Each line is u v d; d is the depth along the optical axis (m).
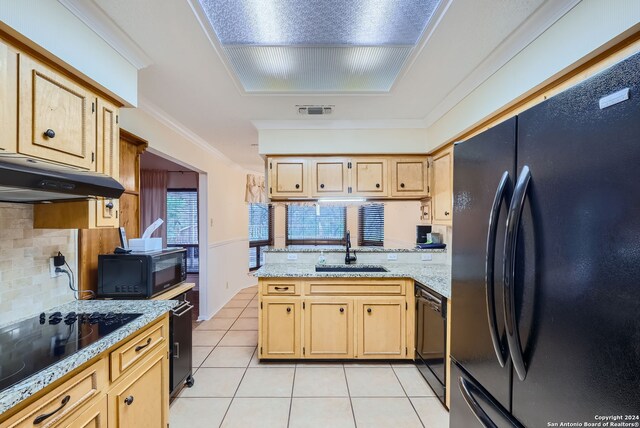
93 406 1.11
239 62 1.84
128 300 1.78
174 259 2.22
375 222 4.99
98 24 1.36
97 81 1.39
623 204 0.62
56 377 0.93
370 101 2.40
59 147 1.23
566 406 0.74
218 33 1.54
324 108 2.54
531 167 0.87
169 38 1.54
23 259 1.45
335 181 3.00
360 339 2.56
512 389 0.92
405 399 2.07
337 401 2.05
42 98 1.16
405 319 2.57
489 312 0.98
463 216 1.26
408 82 2.08
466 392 1.17
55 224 1.49
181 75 1.93
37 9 1.09
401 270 2.76
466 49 1.66
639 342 0.59
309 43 1.64
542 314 0.81
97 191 1.26
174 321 2.01
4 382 0.86
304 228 5.57
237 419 1.87
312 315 2.55
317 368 2.51
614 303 0.64
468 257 1.21
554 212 0.78
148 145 2.41
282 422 1.84
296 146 2.93
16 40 1.06
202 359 2.67
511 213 0.89
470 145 1.21
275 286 2.56
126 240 2.07
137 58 1.65
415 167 2.99
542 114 0.84
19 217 1.43
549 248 0.79
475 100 2.04
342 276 2.54
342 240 5.45
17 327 1.31
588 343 0.69
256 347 2.92
